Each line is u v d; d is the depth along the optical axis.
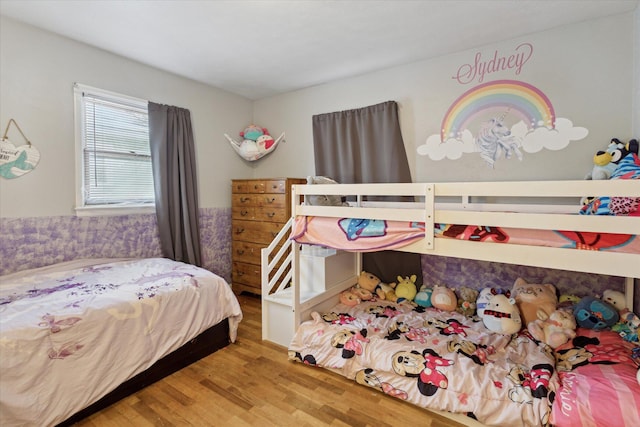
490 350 1.88
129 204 2.80
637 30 1.96
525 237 1.43
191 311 2.09
